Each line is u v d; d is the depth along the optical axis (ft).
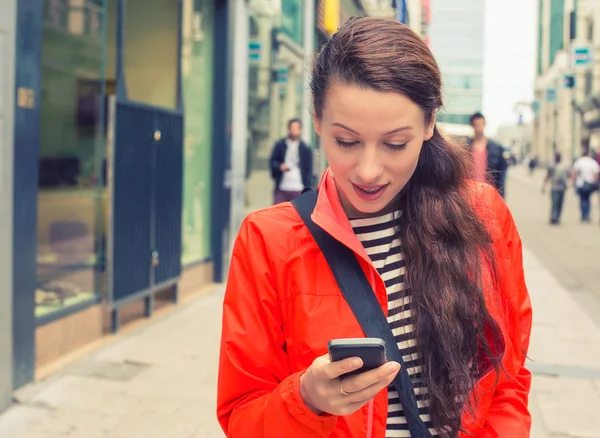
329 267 4.00
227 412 4.06
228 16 25.49
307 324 3.92
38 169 14.20
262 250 4.09
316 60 3.80
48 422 12.25
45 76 14.70
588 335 18.81
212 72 25.45
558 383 14.79
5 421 12.24
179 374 15.01
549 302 23.22
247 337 4.02
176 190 21.27
